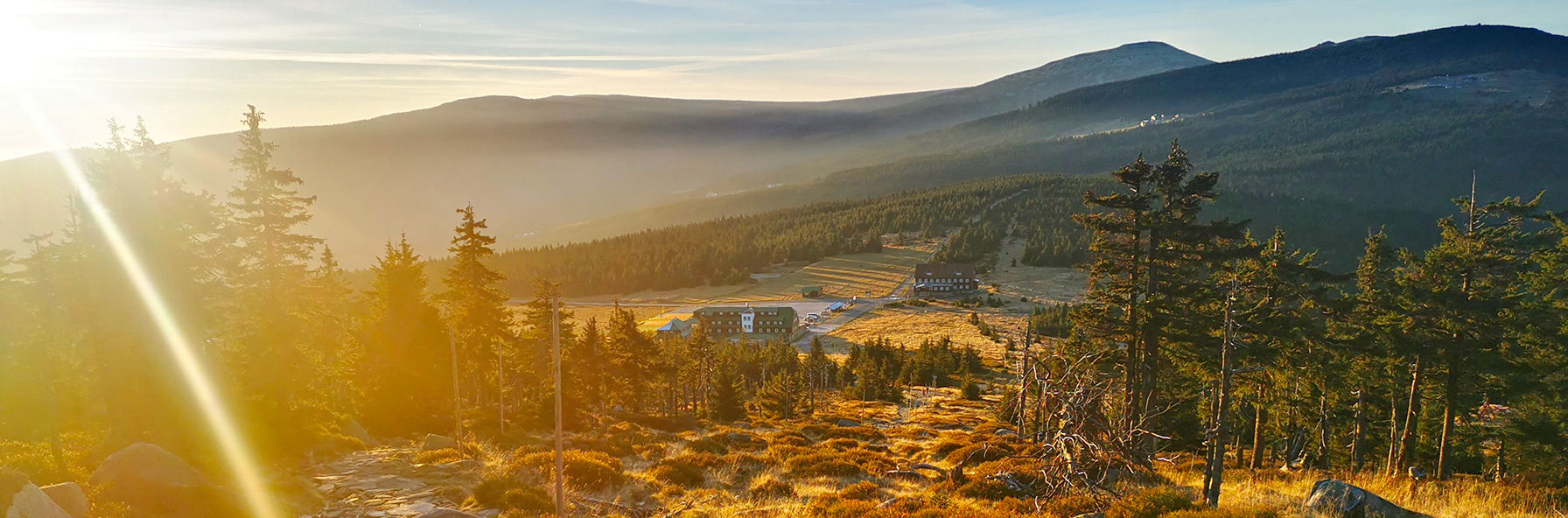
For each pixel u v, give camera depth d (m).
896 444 41.22
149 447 16.62
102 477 15.62
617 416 50.28
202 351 23.47
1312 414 36.84
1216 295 28.47
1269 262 30.45
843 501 19.86
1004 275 188.62
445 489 19.47
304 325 29.03
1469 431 35.00
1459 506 19.31
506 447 30.78
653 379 61.50
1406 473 28.06
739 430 46.94
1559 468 29.61
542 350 49.25
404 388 36.94
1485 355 28.97
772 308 152.62
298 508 17.09
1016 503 17.70
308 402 27.84
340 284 42.72
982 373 97.00
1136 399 27.66
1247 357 25.78
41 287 22.39
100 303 21.31
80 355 21.86
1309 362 30.33
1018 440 30.50
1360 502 15.55
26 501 11.36
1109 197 29.00
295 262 29.80
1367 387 32.62
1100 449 15.88
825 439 42.69
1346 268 184.25
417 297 39.06
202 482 16.80
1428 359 29.08
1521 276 29.98
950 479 23.11
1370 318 31.11
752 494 22.88
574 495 20.59
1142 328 28.23
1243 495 19.05
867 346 101.06
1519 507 19.80
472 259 39.59
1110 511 15.58
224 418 23.09
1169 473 24.83
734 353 97.69
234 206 27.95
